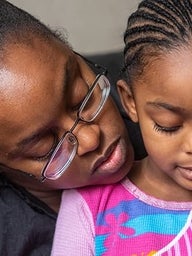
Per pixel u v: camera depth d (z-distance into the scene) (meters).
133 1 1.75
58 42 0.82
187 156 0.74
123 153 0.84
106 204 0.89
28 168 0.85
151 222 0.86
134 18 0.78
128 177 0.90
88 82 0.85
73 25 1.87
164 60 0.71
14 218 0.94
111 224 0.87
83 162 0.83
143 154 0.97
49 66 0.78
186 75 0.69
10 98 0.77
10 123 0.78
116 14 1.82
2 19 0.82
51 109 0.78
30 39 0.80
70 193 0.92
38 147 0.81
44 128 0.79
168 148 0.75
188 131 0.72
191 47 0.71
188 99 0.69
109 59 1.33
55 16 1.88
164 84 0.70
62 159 0.83
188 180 0.78
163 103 0.71
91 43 1.84
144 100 0.74
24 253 0.94
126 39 0.79
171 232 0.85
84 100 0.82
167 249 0.83
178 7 0.73
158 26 0.74
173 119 0.72
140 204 0.87
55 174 0.85
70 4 1.86
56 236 0.90
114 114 0.85
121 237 0.86
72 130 0.81
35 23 0.83
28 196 0.96
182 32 0.72
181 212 0.86
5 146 0.82
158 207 0.86
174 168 0.77
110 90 0.90
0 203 0.95
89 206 0.89
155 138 0.75
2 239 0.92
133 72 0.76
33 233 0.94
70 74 0.80
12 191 0.96
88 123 0.82
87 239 0.87
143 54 0.74
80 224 0.88
